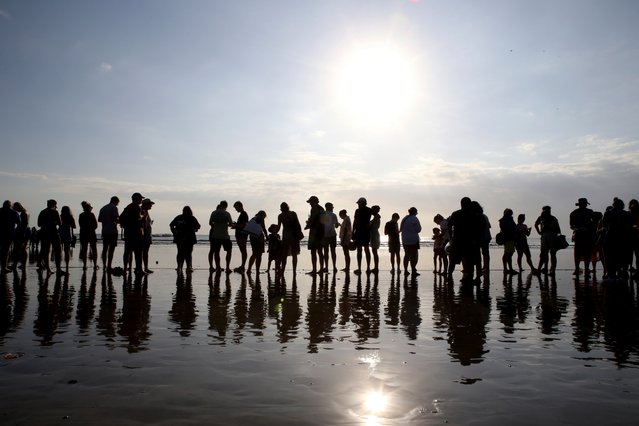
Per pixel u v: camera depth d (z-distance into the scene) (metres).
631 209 13.67
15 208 13.77
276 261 14.12
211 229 14.19
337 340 5.62
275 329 6.23
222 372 4.26
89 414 3.24
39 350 4.99
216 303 8.37
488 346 5.36
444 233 14.28
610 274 12.45
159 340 5.52
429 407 3.44
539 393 3.77
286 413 3.30
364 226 14.30
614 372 4.36
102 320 6.69
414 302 8.77
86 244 13.88
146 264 14.26
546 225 14.58
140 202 13.42
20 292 9.59
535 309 7.98
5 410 3.30
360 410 3.37
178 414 3.26
